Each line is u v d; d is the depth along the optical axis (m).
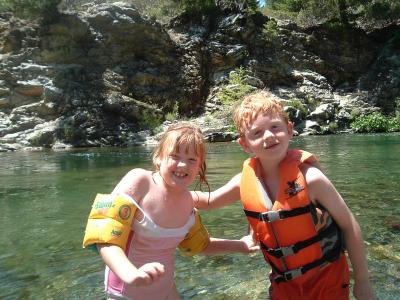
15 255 3.65
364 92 24.08
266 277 3.10
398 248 3.61
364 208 4.93
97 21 20.61
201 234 2.68
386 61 25.19
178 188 2.40
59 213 5.05
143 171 2.45
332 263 2.45
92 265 3.37
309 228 2.40
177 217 2.46
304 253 2.42
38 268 3.34
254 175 2.54
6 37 19.23
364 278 2.47
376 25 28.20
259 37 23.67
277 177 2.52
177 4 24.41
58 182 7.31
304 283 2.46
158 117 19.20
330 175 7.30
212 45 22.53
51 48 19.66
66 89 18.36
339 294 2.45
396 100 23.08
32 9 20.03
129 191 2.34
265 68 23.09
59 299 2.80
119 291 2.37
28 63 18.91
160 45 21.64
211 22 23.67
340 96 23.78
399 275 3.05
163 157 2.42
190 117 21.11
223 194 2.85
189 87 21.53
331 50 25.59
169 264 2.47
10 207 5.44
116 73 20.11
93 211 2.32
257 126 2.50
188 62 22.11
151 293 2.40
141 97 20.30
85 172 8.53
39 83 18.14
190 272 3.22
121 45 20.94
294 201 2.40
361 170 7.79
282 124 2.52
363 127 20.16
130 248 2.35
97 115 18.14
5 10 20.38
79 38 20.30
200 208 2.87
